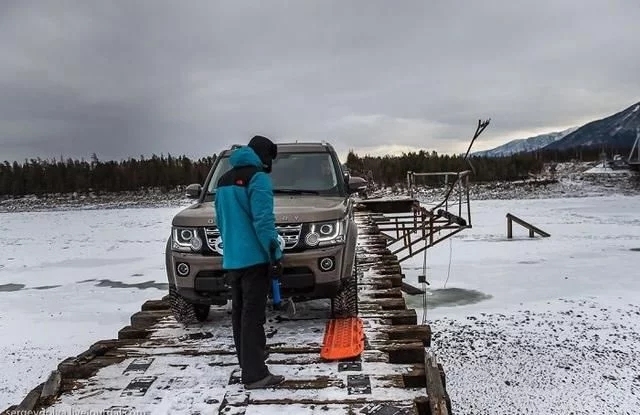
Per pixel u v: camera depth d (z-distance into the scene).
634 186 68.12
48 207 72.12
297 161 6.20
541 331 10.70
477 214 38.38
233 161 3.96
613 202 50.56
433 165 68.69
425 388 3.71
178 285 4.91
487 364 9.07
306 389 3.71
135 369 4.20
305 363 4.16
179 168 86.88
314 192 5.86
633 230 26.91
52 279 18.20
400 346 4.42
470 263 18.48
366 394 3.61
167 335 5.14
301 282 4.69
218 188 4.00
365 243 11.15
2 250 26.75
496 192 65.50
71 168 88.38
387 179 67.69
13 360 9.76
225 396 3.66
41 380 8.79
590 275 15.73
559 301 12.91
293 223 4.77
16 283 17.66
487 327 11.09
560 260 18.41
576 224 30.36
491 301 13.20
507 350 9.70
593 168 84.75
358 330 4.86
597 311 11.95
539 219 33.97
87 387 3.87
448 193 11.97
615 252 19.75
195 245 4.83
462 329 11.01
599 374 8.53
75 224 43.62
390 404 3.45
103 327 11.95
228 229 3.86
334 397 3.57
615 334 10.37
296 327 5.12
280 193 5.85
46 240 31.22
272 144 4.06
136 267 20.17
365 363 4.13
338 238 4.86
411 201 18.12
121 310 13.50
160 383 3.91
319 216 4.84
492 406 7.55
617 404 7.52
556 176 78.81
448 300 13.45
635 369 8.69
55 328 11.91
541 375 8.55
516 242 23.36
